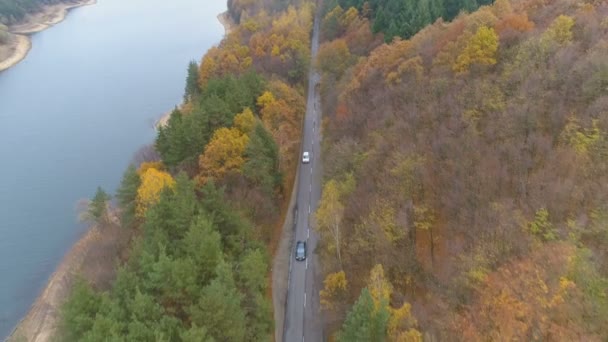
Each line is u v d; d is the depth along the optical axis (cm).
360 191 5041
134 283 3950
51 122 12550
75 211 8944
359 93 6862
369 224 4384
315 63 9831
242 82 7619
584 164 3656
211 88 7956
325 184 5653
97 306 3784
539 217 3391
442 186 4388
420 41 6619
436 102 5406
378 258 4153
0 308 7106
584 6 5612
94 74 15862
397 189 4506
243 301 4238
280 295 5259
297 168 7425
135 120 12444
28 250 8181
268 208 5919
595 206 3316
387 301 3441
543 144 4012
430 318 3488
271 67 9675
